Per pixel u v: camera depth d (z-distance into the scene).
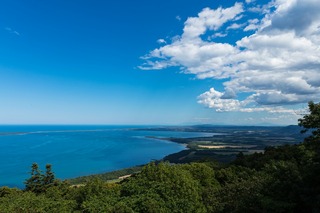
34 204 42.00
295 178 29.56
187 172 51.81
